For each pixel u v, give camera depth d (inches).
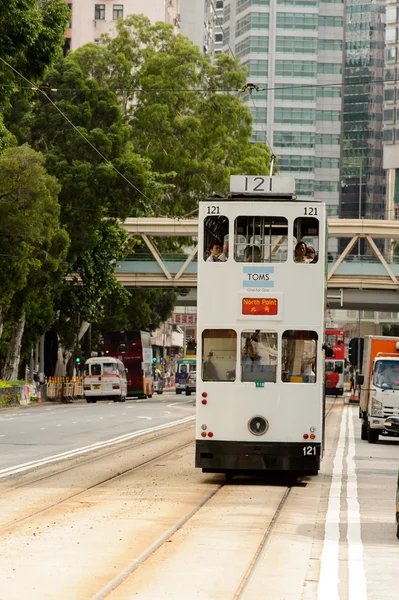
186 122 7445.9
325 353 2148.1
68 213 5561.0
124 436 3267.7
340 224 6643.7
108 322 7701.8
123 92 7647.6
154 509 1604.3
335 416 5265.8
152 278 6894.7
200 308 2018.9
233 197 2065.7
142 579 1039.6
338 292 7047.2
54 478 2042.3
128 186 5625.0
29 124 5684.1
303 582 1038.4
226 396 2009.1
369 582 1042.7
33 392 6200.8
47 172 5516.7
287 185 2064.5
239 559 1164.5
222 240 2023.9
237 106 7711.6
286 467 1996.8
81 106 5693.9
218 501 1738.4
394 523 1496.1
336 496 1835.6
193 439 3211.1
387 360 3390.7
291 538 1331.2
